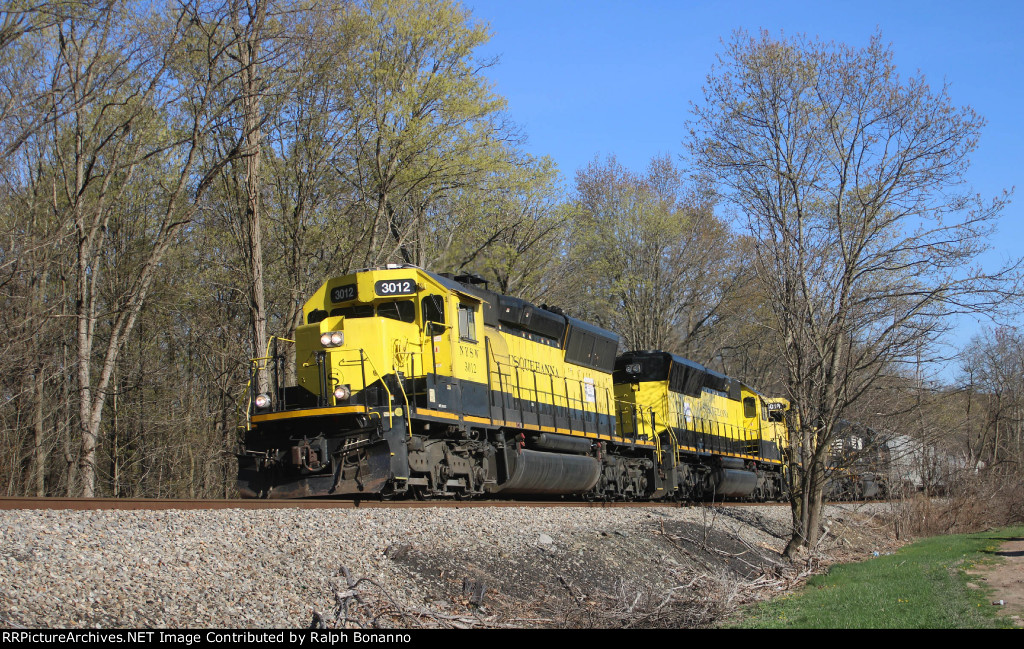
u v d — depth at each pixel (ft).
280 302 92.99
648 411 83.30
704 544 59.26
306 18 75.41
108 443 88.99
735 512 82.84
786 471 115.24
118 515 34.32
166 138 83.82
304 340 51.52
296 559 33.17
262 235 85.15
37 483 76.02
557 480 63.82
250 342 94.89
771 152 72.79
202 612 26.89
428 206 100.07
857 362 68.49
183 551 30.96
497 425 56.95
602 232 146.92
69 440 78.33
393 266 52.60
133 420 87.40
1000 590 48.88
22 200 74.79
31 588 25.36
